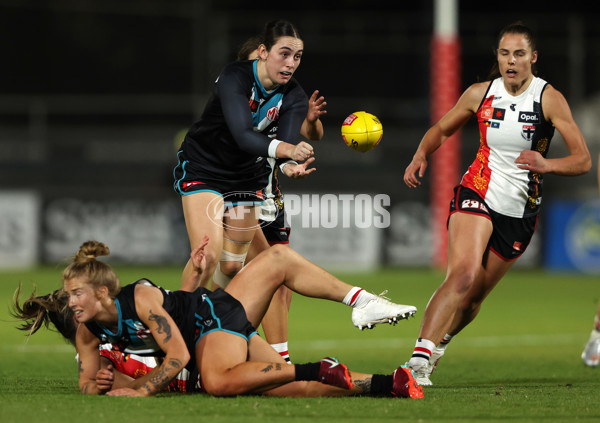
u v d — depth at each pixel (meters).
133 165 83.88
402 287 59.50
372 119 22.34
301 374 17.64
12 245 76.44
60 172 83.38
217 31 98.81
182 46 115.12
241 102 20.84
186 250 77.88
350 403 17.33
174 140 85.69
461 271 21.19
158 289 18.08
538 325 42.53
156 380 17.75
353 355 31.53
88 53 114.31
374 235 77.19
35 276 66.50
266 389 17.81
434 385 22.48
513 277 72.56
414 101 102.69
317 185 82.25
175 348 17.58
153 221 77.50
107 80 114.88
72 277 17.27
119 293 17.67
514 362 29.38
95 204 77.56
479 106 22.42
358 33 110.62
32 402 17.39
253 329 18.56
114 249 77.25
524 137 21.91
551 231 78.00
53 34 114.00
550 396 18.98
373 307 19.72
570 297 57.09
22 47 113.56
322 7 111.69
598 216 76.62
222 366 17.78
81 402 17.33
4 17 113.19
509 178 22.05
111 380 18.31
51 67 114.12
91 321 17.86
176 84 115.19
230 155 22.17
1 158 83.88
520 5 108.81
